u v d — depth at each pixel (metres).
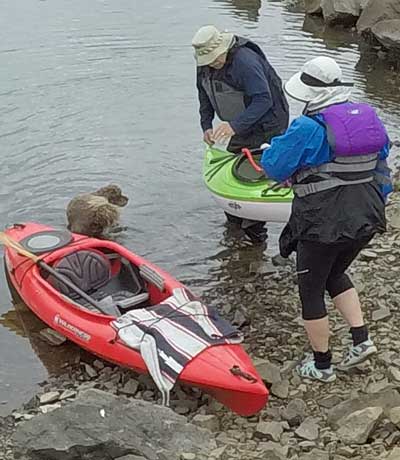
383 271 7.03
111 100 11.06
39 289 6.25
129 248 7.61
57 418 4.48
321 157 4.72
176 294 5.78
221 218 8.13
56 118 10.42
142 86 11.62
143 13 15.76
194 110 10.73
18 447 4.42
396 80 12.66
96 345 5.64
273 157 4.75
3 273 7.15
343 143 4.64
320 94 4.74
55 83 11.66
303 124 4.69
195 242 7.73
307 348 5.95
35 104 10.87
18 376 5.88
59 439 4.34
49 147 9.59
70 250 6.61
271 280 7.10
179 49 13.43
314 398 5.22
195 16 15.83
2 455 4.77
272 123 7.21
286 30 15.31
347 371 5.41
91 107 10.80
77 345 6.16
